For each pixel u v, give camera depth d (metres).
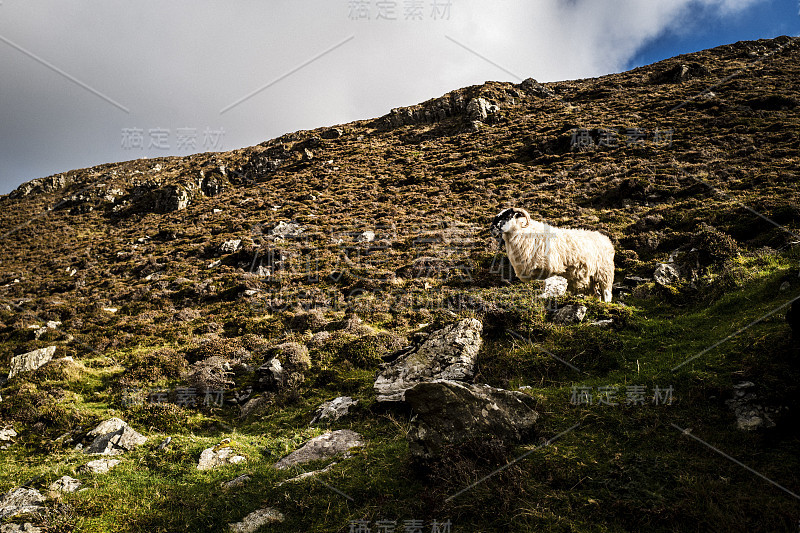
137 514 5.12
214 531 4.62
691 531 3.49
